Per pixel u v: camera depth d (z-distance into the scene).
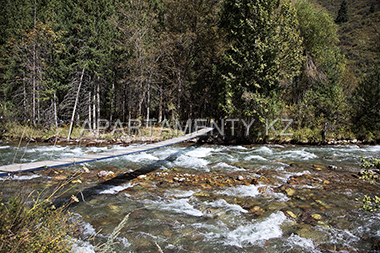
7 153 12.04
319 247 4.19
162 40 22.02
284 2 17.14
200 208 5.74
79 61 19.42
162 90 23.70
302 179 8.20
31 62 18.95
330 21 22.25
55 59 20.64
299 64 18.50
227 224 4.98
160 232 4.60
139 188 7.10
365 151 14.34
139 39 20.42
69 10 20.64
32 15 20.02
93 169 9.32
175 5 22.77
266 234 4.61
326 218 5.27
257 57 17.20
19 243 2.27
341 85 23.12
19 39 20.02
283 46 17.47
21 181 7.10
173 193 6.73
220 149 15.11
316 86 21.22
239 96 18.19
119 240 4.23
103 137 18.89
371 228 4.84
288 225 4.96
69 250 2.93
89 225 4.70
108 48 21.05
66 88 20.42
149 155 12.54
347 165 10.57
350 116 19.67
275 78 17.16
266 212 5.54
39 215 2.82
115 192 6.70
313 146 16.50
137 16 21.88
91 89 22.28
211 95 22.97
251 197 6.48
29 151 12.86
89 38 19.11
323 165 10.54
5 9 22.66
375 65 20.62
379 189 7.18
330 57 22.62
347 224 5.00
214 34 23.02
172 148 15.37
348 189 7.18
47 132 17.77
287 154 13.34
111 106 25.67
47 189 6.54
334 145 16.86
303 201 6.21
